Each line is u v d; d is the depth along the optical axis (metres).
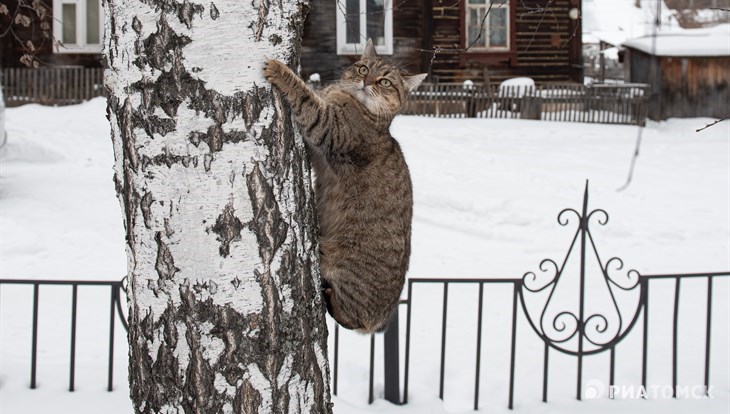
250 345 2.87
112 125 2.96
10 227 10.55
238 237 2.85
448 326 7.64
